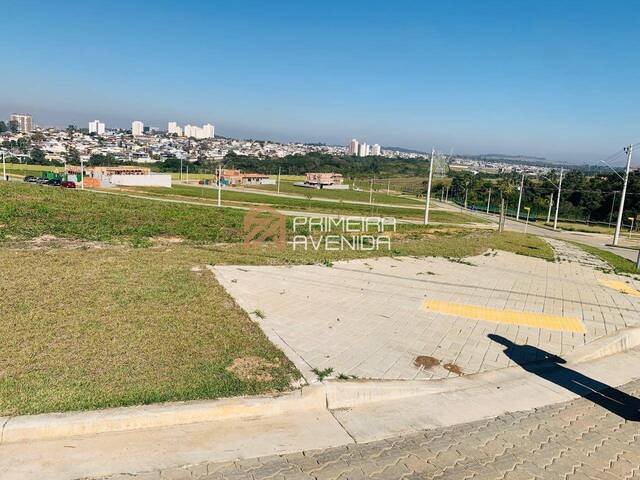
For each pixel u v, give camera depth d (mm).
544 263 15070
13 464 3477
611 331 8016
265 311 7305
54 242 11469
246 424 4305
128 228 14711
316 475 3648
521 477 3852
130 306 6801
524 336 7434
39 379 4516
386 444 4199
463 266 12828
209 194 61844
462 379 5688
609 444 4512
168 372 4898
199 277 8820
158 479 3451
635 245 34812
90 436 3893
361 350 6180
